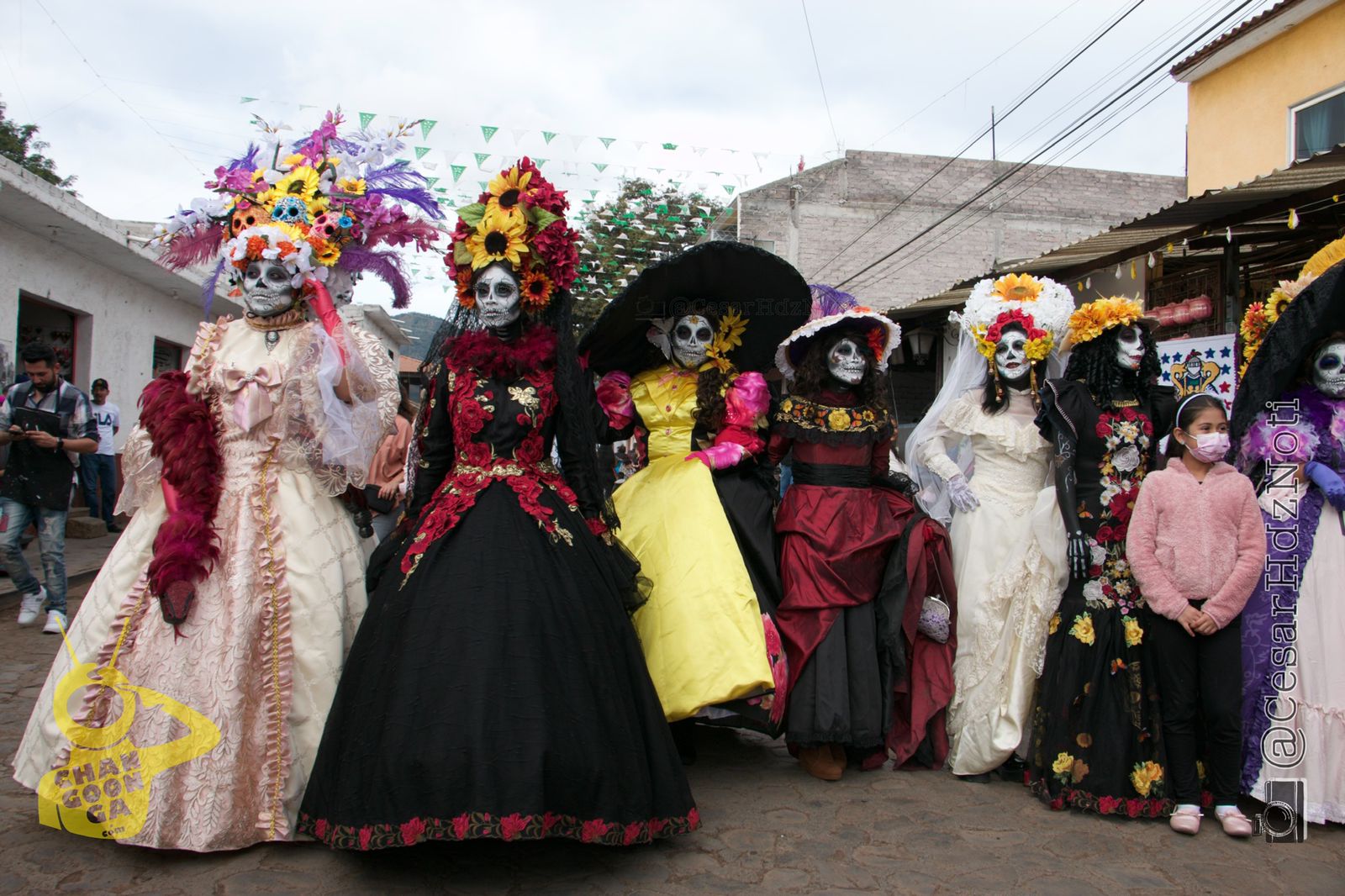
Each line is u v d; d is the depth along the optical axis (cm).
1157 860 299
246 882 263
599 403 406
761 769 388
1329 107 936
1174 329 872
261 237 320
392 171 364
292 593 305
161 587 288
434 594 279
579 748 262
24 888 255
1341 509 350
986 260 1903
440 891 262
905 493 423
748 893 267
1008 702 371
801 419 408
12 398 595
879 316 407
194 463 304
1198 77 1104
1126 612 349
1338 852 310
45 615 645
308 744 298
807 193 1875
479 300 335
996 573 388
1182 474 346
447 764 247
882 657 385
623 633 303
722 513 379
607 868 281
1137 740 339
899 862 291
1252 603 354
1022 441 397
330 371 314
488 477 314
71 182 1652
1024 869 288
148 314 1381
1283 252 819
